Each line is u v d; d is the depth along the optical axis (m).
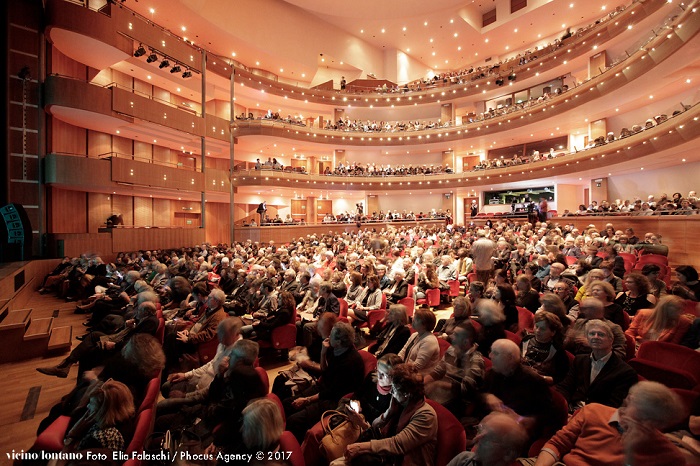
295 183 21.52
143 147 17.34
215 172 19.22
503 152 23.91
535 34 23.00
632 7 15.07
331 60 24.58
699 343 3.00
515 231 14.88
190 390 3.27
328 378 2.86
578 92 16.53
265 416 1.82
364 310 5.41
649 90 14.12
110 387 2.14
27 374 4.53
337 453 2.18
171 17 17.22
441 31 23.97
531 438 2.26
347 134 23.42
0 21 11.01
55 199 13.10
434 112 26.05
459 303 3.66
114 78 15.78
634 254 8.38
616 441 1.77
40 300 8.59
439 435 2.06
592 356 2.55
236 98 21.69
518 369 2.39
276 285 6.65
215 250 13.83
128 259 11.05
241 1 19.12
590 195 18.83
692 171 14.27
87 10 11.91
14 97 11.20
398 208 26.16
